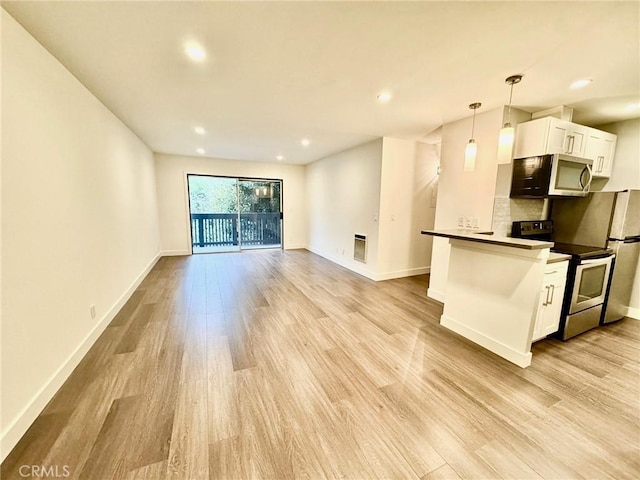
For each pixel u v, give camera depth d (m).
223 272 4.76
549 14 1.41
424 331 2.64
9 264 1.38
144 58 1.90
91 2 1.36
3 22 1.40
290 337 2.50
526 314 2.03
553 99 2.52
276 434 1.44
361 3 1.35
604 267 2.61
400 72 2.07
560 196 2.70
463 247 2.52
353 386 1.83
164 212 5.88
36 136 1.64
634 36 1.57
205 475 1.21
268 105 2.78
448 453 1.34
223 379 1.88
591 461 1.31
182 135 4.04
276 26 1.55
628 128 3.02
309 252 6.72
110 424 1.48
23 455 1.30
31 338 1.52
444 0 1.32
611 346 2.39
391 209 4.33
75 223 2.08
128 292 3.39
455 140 3.24
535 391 1.79
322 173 6.02
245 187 6.71
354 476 1.22
